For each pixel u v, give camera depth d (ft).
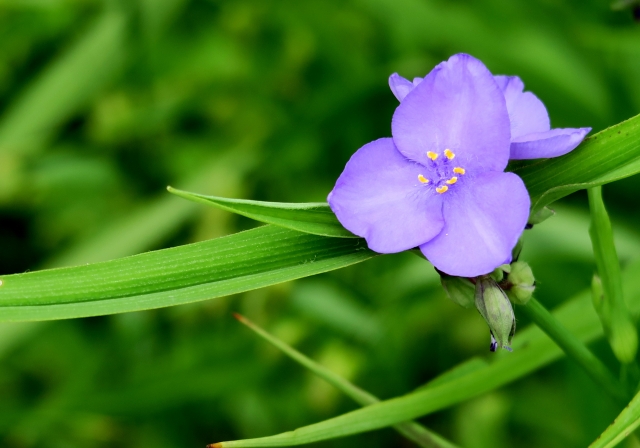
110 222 1.98
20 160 2.02
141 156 2.12
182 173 2.07
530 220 1.39
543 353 1.48
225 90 2.13
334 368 1.79
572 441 1.72
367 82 1.94
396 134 1.38
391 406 1.46
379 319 1.84
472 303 1.37
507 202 1.35
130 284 1.39
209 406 1.83
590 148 1.38
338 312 1.86
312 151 2.01
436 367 1.82
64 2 2.16
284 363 1.84
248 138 2.08
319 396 1.79
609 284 1.41
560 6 1.96
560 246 1.74
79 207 2.07
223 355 1.83
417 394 1.47
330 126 2.00
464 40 1.94
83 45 2.08
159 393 1.75
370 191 1.38
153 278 1.39
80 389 1.80
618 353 1.42
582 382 1.65
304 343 1.87
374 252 1.39
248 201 1.36
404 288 1.78
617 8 1.57
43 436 1.82
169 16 2.06
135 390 1.74
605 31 1.79
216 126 2.13
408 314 1.85
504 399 1.75
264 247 1.39
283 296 1.89
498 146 1.36
